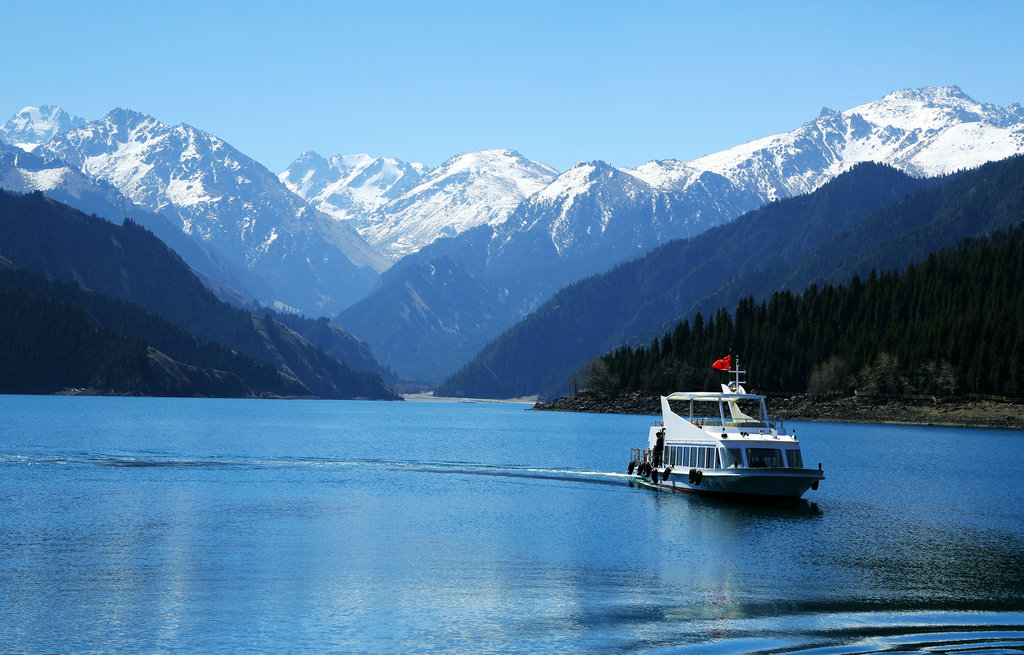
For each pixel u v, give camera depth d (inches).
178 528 2829.7
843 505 3410.4
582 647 1732.3
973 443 6879.9
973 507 3373.5
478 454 5743.1
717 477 3417.8
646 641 1768.0
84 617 1883.6
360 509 3255.4
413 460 5241.1
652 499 3535.9
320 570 2299.5
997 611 1969.7
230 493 3639.3
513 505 3373.5
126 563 2343.8
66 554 2432.3
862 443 6756.9
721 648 1724.9
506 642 1760.6
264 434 7598.4
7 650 1688.0
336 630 1823.3
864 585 2185.0
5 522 2869.1
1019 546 2647.6
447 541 2674.7
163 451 5521.7
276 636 1784.0
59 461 4739.2
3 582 2134.6
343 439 7190.0
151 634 1786.4
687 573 2297.0
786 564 2396.7
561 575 2268.7
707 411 3996.1
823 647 1727.4
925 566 2375.7
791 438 3449.8
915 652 1696.6
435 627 1846.7
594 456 5634.8
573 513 3186.5
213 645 1728.6
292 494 3636.8
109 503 3307.1
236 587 2128.4
